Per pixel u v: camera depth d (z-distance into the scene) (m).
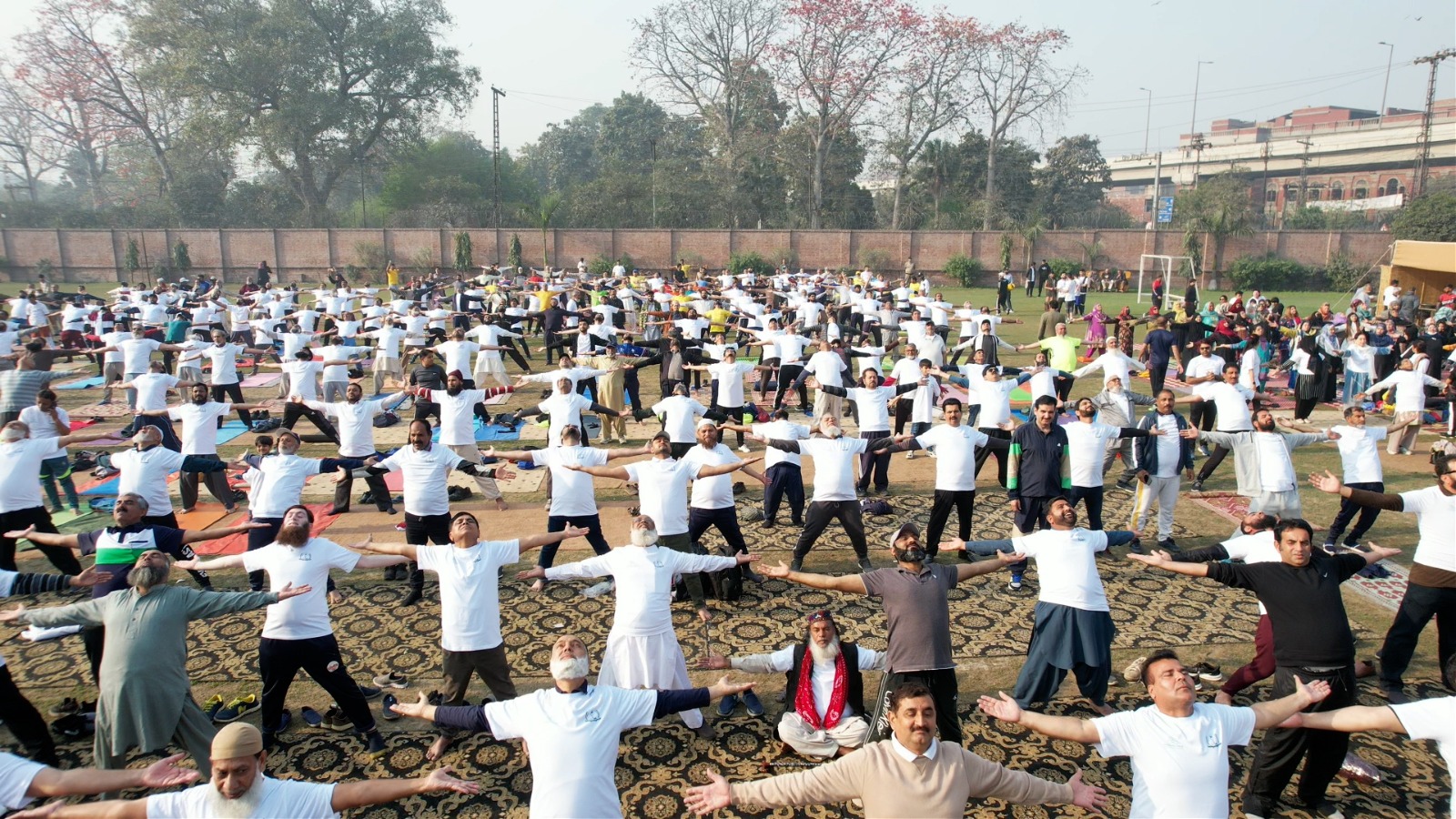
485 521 9.83
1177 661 3.98
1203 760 3.83
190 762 5.18
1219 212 41.19
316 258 43.69
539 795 3.88
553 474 7.70
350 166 53.62
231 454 12.54
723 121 49.78
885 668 5.24
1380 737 5.76
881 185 60.12
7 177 63.19
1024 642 7.02
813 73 46.31
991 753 5.57
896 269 43.66
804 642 5.47
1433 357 14.98
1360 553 5.14
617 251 43.75
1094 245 42.72
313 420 11.20
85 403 15.97
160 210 50.78
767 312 20.44
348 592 7.99
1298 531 4.98
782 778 3.72
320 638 5.37
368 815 4.97
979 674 6.52
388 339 15.59
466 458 10.14
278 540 5.44
